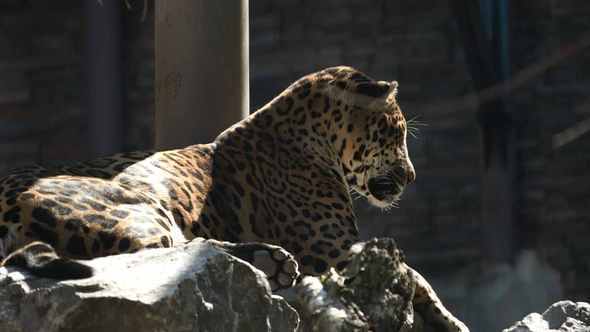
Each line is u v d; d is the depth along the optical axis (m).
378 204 10.40
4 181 8.05
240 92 11.02
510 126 23.53
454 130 24.67
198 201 8.91
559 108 24.56
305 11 24.73
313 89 10.15
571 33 24.41
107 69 24.12
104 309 6.18
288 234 9.52
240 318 6.65
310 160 9.98
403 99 24.67
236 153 9.64
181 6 10.84
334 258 9.54
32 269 6.47
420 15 24.77
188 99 10.82
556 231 24.53
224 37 10.88
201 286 6.48
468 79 24.75
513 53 24.41
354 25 24.70
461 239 24.73
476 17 21.86
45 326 6.19
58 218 7.63
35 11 24.86
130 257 6.81
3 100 24.75
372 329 7.37
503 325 23.70
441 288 24.28
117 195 8.10
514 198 23.91
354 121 10.11
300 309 7.37
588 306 9.18
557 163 24.61
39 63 24.77
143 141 24.67
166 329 6.25
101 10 24.05
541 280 24.05
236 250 7.41
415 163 24.59
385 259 7.46
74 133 24.73
